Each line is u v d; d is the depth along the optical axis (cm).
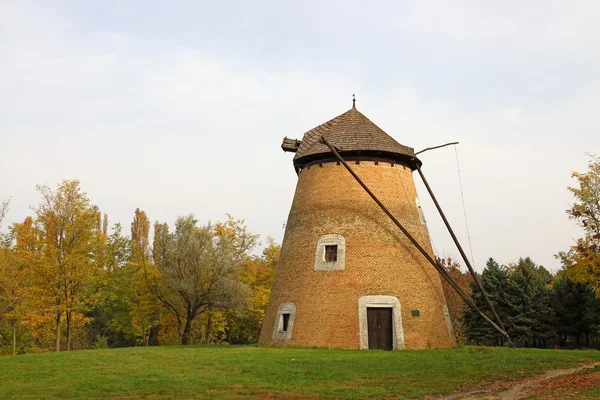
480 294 4541
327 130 3453
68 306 3753
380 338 2928
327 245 3116
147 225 7988
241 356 2495
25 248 4009
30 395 1562
